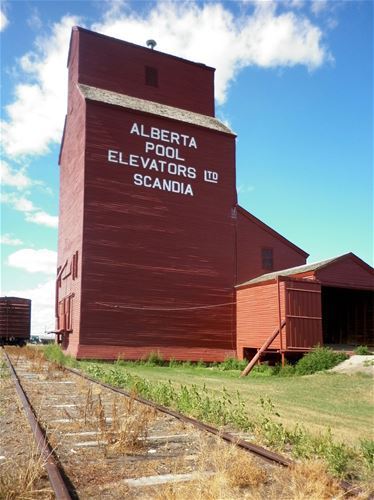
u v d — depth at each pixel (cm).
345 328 3428
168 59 3469
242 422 884
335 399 1523
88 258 2719
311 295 2580
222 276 3148
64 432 766
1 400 1066
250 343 2880
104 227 2802
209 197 3212
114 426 739
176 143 3158
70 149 3319
